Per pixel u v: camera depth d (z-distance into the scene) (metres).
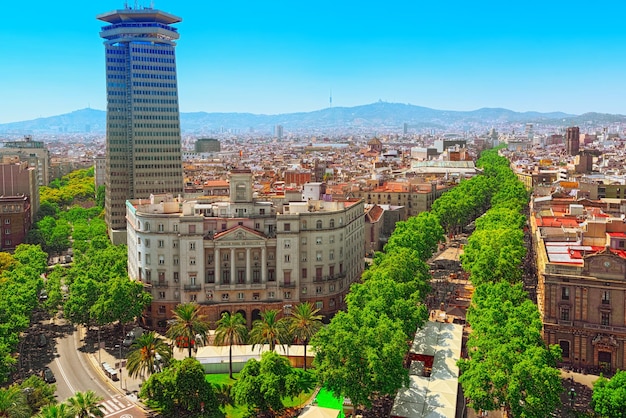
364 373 134.38
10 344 160.75
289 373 140.12
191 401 137.75
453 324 182.25
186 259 199.62
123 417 143.12
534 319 148.25
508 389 123.81
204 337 166.25
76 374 169.25
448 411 130.88
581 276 164.38
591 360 165.00
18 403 117.69
